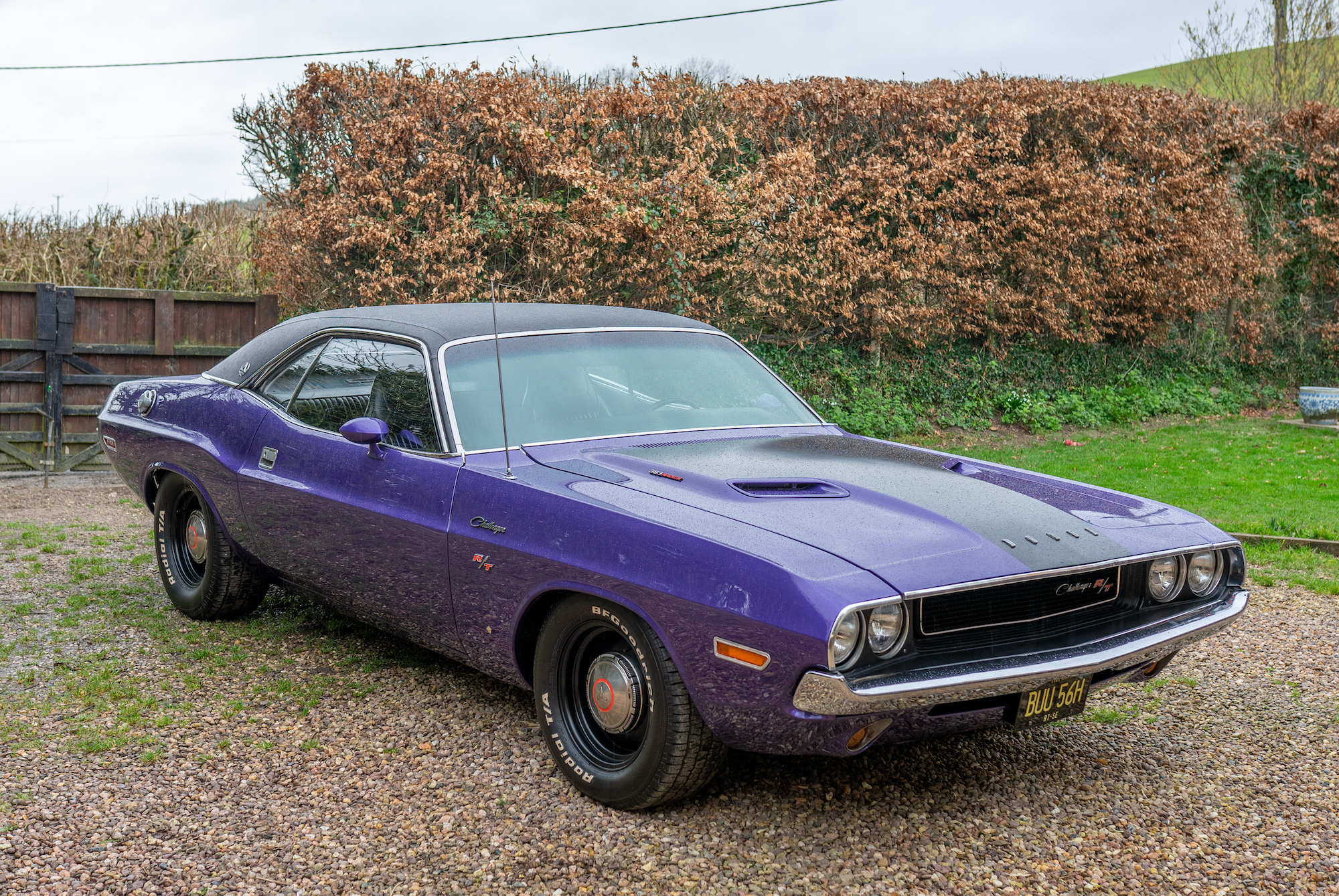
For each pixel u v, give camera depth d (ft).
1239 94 78.95
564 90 37.35
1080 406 46.96
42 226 40.96
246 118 36.88
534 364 13.02
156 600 17.67
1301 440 42.42
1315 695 14.06
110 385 33.12
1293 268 55.72
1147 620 10.51
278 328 16.08
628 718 10.19
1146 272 48.52
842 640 8.54
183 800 10.49
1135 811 10.59
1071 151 45.14
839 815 10.39
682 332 14.89
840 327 45.21
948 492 10.77
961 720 9.50
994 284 45.60
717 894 8.93
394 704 13.19
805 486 10.78
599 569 9.98
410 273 35.76
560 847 9.67
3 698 13.04
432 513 11.79
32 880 8.89
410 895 8.84
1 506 26.43
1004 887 9.12
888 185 41.70
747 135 41.24
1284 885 9.17
